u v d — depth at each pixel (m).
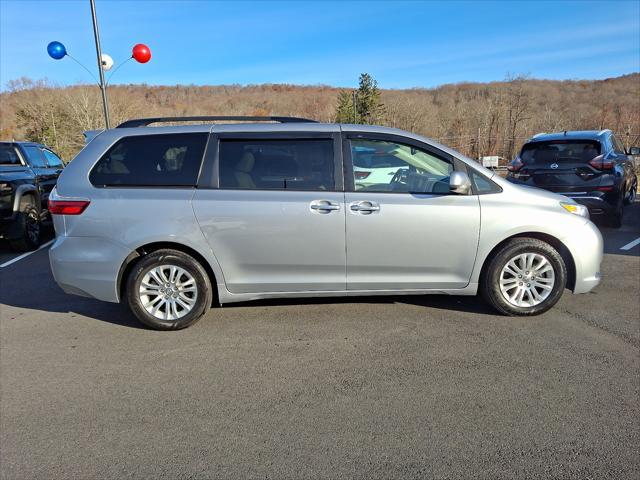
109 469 2.43
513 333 3.92
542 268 4.17
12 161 8.09
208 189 3.99
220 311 4.53
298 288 4.13
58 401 3.07
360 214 3.98
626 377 3.20
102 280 4.02
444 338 3.85
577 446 2.52
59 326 4.30
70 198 3.99
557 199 4.25
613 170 7.55
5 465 2.47
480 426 2.70
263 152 4.05
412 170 4.12
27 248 7.57
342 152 4.06
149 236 3.95
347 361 3.51
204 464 2.44
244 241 3.99
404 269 4.12
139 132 4.12
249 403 2.99
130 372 3.43
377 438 2.62
